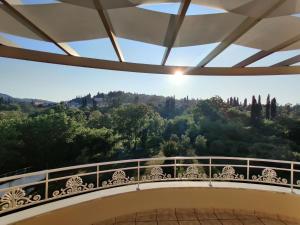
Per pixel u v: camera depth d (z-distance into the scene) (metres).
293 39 2.31
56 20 2.09
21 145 16.50
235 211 3.52
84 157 18.72
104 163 3.28
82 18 2.10
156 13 2.06
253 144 16.50
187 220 3.24
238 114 20.02
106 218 3.13
